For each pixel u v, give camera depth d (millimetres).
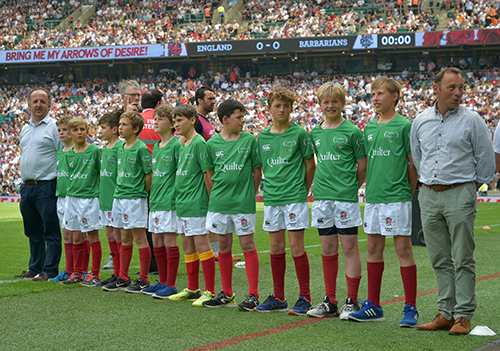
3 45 36906
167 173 5566
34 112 6711
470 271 4121
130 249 5957
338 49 31078
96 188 6289
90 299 5406
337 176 4672
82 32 36469
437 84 4160
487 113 28516
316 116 30375
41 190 6590
